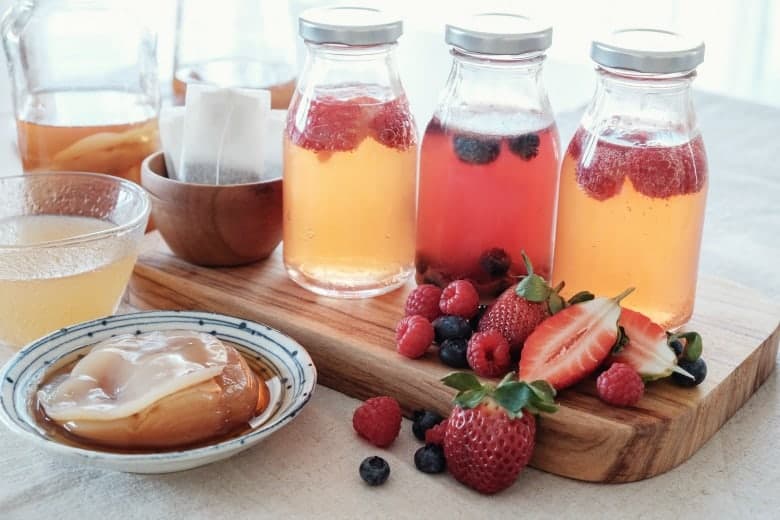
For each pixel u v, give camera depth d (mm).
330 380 643
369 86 656
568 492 571
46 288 641
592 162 621
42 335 655
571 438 574
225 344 610
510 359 608
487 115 646
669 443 575
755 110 1030
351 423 612
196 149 703
